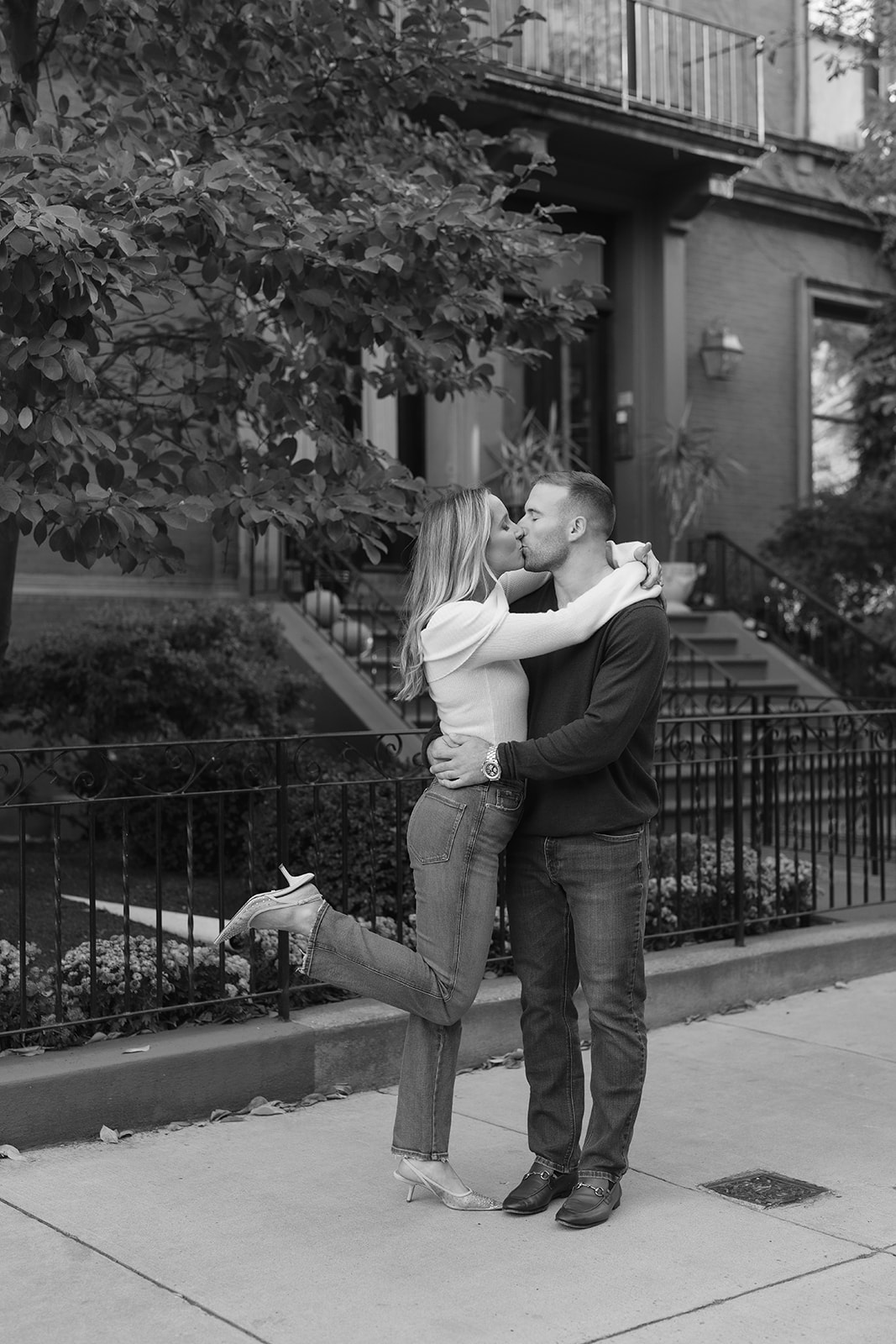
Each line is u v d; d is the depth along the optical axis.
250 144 5.39
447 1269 3.21
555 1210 3.58
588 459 12.96
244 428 7.50
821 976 6.01
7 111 6.02
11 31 5.93
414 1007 3.41
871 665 11.52
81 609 8.90
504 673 3.44
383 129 6.36
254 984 4.76
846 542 12.04
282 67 5.91
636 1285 3.13
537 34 11.14
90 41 6.43
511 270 5.45
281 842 4.73
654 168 12.29
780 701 10.63
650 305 12.70
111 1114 4.11
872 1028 5.37
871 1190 3.72
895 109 10.81
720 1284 3.14
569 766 3.30
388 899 5.71
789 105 13.79
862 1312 3.01
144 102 5.66
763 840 6.66
